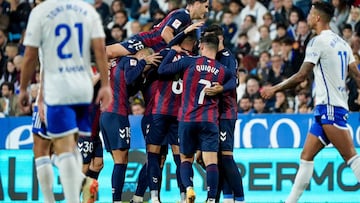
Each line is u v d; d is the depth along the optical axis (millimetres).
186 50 29406
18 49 48844
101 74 21672
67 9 21547
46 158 25016
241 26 49219
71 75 21500
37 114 24953
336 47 26875
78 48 21547
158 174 29547
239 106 42656
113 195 29422
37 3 27750
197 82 28125
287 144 36219
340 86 26938
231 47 48844
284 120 36312
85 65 21766
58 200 35562
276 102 42500
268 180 36000
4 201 36281
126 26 49594
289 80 27109
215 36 28594
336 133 26844
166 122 29625
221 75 28250
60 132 21641
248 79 42875
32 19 21469
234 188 28656
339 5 48031
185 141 28266
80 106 22016
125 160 29672
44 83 21812
